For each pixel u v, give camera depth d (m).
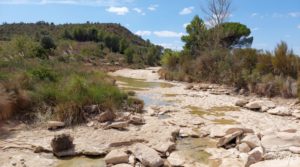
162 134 6.73
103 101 8.70
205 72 17.81
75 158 5.43
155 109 9.62
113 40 58.50
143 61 44.91
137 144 5.69
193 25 26.75
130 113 8.67
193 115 8.97
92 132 6.87
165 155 5.54
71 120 7.53
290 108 10.02
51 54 27.84
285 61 13.20
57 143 5.56
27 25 72.31
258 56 15.19
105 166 5.06
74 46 42.41
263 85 12.54
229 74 15.34
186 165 5.08
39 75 10.24
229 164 5.02
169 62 22.73
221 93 13.43
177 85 16.89
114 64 37.66
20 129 6.96
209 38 23.45
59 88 9.27
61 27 76.19
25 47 20.42
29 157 5.36
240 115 9.03
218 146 6.12
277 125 7.77
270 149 5.14
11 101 7.59
